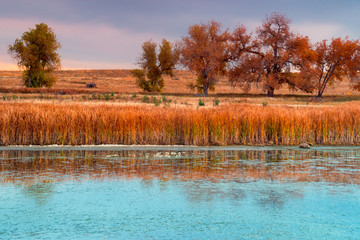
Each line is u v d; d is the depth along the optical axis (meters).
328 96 84.19
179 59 78.19
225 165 12.98
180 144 19.27
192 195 8.92
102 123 18.62
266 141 19.98
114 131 18.75
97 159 14.05
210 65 76.38
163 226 6.86
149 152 16.19
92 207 7.94
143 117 19.22
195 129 19.03
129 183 10.07
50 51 75.62
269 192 9.25
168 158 14.48
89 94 57.88
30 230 6.61
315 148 18.33
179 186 9.80
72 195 8.84
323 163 13.57
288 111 21.50
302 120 20.16
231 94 84.94
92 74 188.62
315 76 75.38
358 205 8.23
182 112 20.38
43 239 6.22
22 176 10.81
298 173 11.62
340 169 12.35
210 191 9.32
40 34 74.56
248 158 14.68
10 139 17.98
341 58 78.75
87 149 16.94
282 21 75.44
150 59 86.38
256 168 12.45
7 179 10.40
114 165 12.77
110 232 6.55
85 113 18.77
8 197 8.62
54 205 8.05
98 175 11.05
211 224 6.99
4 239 6.20
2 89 59.84
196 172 11.65
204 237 6.35
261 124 19.81
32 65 75.06
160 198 8.65
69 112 18.95
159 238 6.30
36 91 60.75
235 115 20.06
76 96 52.38
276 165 13.07
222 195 8.95
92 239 6.23
